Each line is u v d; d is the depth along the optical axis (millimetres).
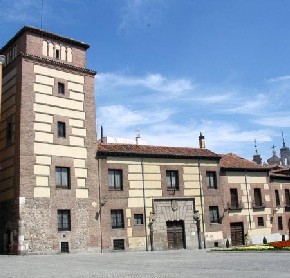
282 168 64812
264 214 51062
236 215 48375
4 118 38562
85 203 38531
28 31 38312
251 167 50938
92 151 40188
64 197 37219
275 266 18312
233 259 23797
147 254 34031
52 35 39719
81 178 38781
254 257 24734
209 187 47062
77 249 37031
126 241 40312
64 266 21672
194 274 15859
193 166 46344
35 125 36750
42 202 35750
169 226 43500
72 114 39562
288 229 53875
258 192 51531
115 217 40500
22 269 19922
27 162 35562
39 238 35000
